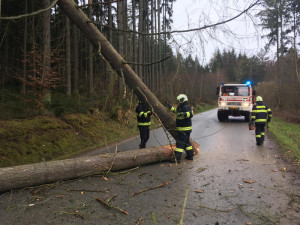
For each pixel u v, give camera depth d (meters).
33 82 9.88
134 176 4.80
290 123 19.70
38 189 4.02
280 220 2.99
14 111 9.09
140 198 3.68
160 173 4.99
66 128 8.79
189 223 2.91
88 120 10.20
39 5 14.70
